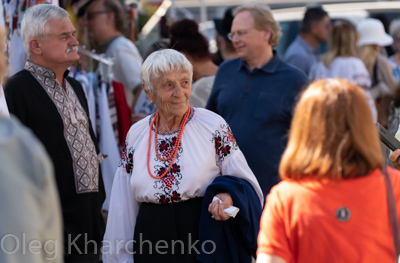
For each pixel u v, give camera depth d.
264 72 5.94
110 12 7.94
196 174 4.31
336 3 16.02
